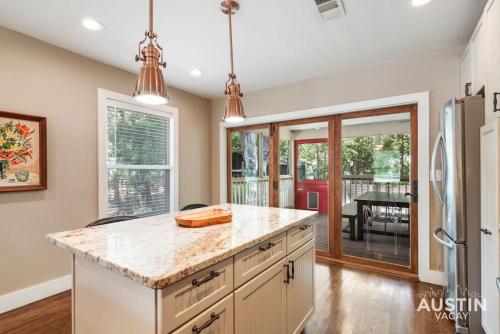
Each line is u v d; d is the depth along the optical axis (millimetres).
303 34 2311
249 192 4059
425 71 2668
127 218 1947
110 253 1075
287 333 1597
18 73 2258
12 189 2199
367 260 3090
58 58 2516
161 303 852
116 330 1015
